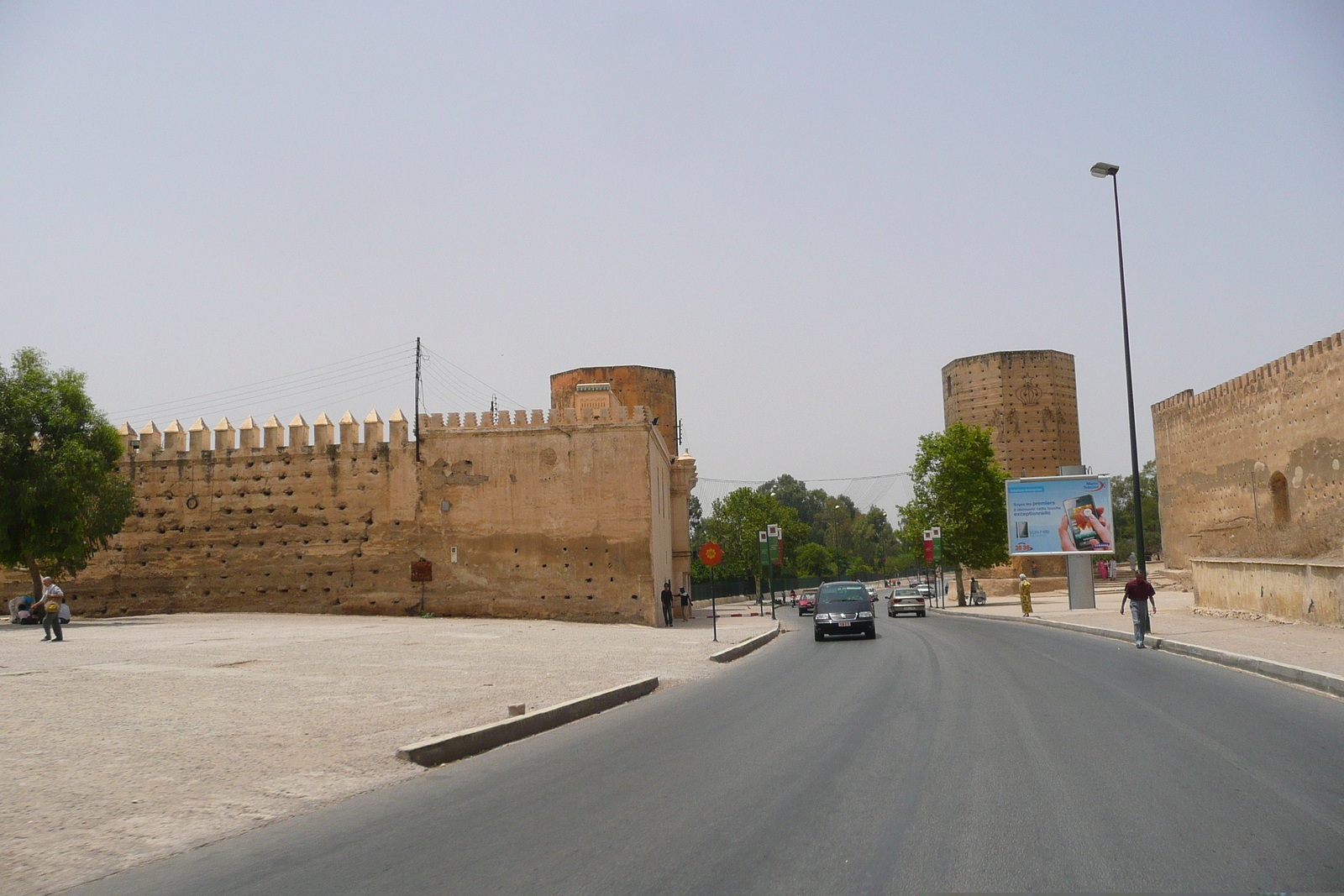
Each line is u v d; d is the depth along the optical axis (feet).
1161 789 25.40
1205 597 111.65
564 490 121.29
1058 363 265.75
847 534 502.38
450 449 123.13
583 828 23.15
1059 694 46.55
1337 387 150.71
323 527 123.65
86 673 52.24
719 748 33.99
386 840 22.82
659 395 195.31
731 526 298.97
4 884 19.85
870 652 79.10
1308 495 159.43
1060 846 20.29
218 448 126.11
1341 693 44.93
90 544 115.55
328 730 37.11
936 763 29.48
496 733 36.83
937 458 225.76
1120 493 426.92
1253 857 19.42
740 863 19.70
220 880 20.04
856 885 18.06
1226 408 192.54
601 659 69.26
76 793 27.07
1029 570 256.11
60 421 111.55
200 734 35.53
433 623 109.19
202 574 124.47
